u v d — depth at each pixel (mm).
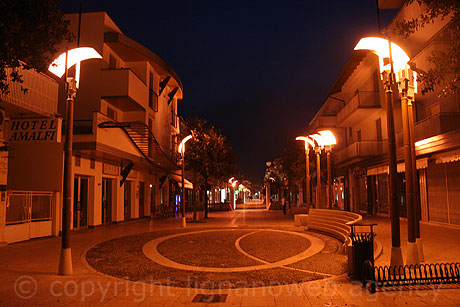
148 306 5879
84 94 18562
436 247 11047
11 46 5438
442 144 15531
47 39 5844
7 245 12648
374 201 27094
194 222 23297
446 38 16141
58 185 15422
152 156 24312
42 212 14789
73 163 16594
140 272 8602
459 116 16344
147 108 22578
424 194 18953
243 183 79438
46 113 12766
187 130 27250
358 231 11445
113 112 20797
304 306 5812
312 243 13148
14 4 5305
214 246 12648
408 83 8773
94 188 18625
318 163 19031
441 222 17438
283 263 9578
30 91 12031
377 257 9625
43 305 5910
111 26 20406
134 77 19516
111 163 20781
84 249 12039
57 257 10414
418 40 18531
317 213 17609
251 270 8766
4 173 12836
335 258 10211
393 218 7953
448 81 7809
